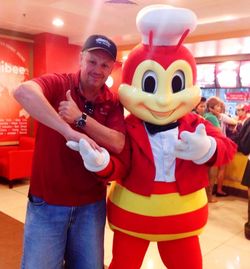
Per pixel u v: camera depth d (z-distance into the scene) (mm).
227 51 5824
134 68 1528
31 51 6031
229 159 1560
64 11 4434
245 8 3971
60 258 1577
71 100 1352
